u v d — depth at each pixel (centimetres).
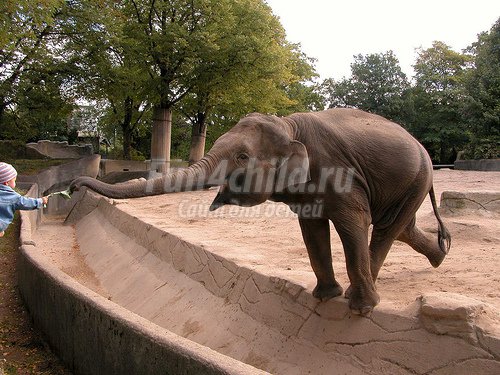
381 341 452
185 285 802
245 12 2306
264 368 541
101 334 486
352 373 461
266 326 587
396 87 3947
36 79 2286
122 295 944
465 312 392
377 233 512
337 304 512
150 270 948
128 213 1334
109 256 1190
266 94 2602
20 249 870
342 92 4038
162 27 2291
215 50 2188
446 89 3756
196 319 702
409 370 420
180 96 2455
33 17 1273
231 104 2705
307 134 468
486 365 375
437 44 4212
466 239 789
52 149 3378
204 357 361
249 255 758
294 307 566
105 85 2384
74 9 2103
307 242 509
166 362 390
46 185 2462
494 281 561
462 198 887
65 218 2066
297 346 531
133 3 2292
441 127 3828
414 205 498
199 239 910
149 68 2378
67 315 572
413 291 545
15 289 896
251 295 640
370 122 498
